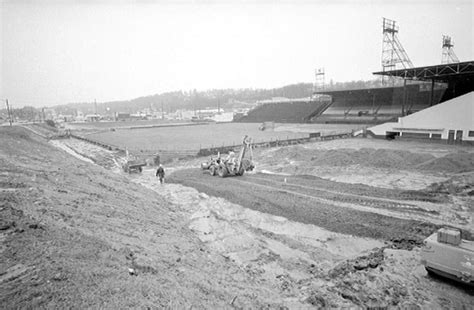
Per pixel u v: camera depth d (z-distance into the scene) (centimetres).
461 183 1742
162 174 2156
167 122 12256
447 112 3544
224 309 612
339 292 784
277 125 8025
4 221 682
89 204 1074
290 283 860
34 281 516
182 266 781
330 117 7844
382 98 7250
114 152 3966
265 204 1533
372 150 2675
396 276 842
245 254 1038
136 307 516
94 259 647
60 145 4938
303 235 1209
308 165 2623
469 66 3634
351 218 1316
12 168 1375
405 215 1355
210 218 1373
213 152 3506
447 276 767
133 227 986
